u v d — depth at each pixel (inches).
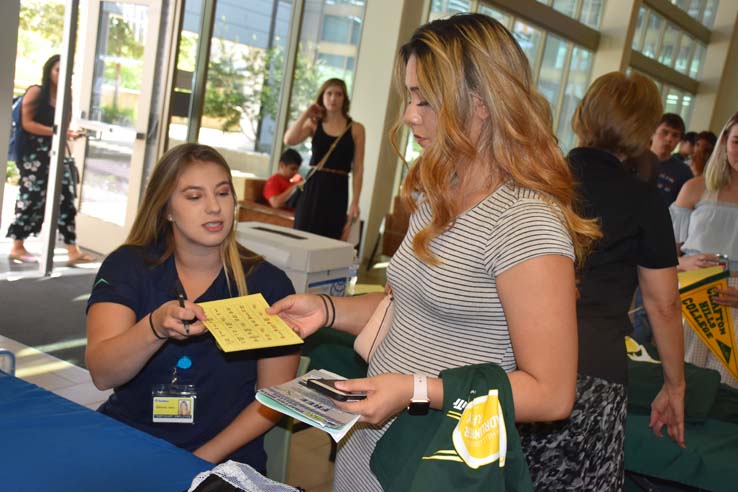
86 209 233.6
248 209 246.5
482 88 41.9
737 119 116.6
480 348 44.9
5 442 50.0
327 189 205.3
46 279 194.4
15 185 275.3
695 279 92.6
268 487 44.9
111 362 59.0
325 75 292.8
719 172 120.5
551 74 380.5
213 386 66.1
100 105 227.6
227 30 250.2
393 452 44.7
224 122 261.0
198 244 66.4
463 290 43.6
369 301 58.0
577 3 385.1
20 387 60.0
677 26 488.7
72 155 231.0
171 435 65.9
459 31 42.8
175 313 53.5
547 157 43.1
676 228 131.6
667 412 75.2
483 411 39.8
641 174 71.5
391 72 280.1
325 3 284.2
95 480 46.7
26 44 238.8
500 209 42.7
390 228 299.6
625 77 66.3
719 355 92.7
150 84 214.2
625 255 64.2
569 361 39.6
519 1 323.9
